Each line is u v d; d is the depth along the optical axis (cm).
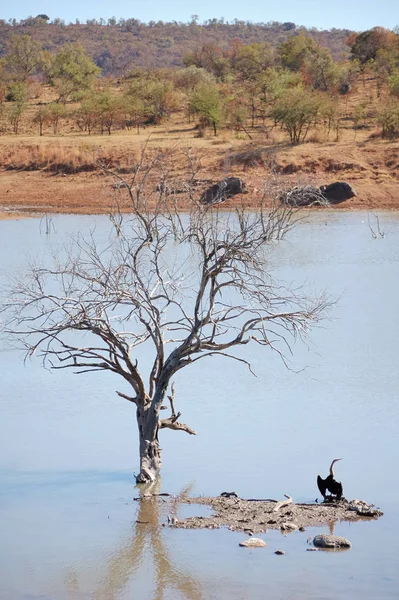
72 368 3488
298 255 6059
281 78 11100
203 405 2972
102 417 2834
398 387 3184
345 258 5944
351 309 4550
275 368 3503
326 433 2627
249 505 2011
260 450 2467
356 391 3122
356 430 2658
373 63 13425
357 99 11300
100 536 1852
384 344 3866
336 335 4050
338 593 1580
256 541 1786
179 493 2117
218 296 4588
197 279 4716
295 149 8656
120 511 1991
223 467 2309
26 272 4812
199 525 1895
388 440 2553
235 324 4166
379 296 4819
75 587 1634
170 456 2414
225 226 2522
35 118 10606
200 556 1736
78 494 2109
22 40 18000
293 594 1574
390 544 1781
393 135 9081
